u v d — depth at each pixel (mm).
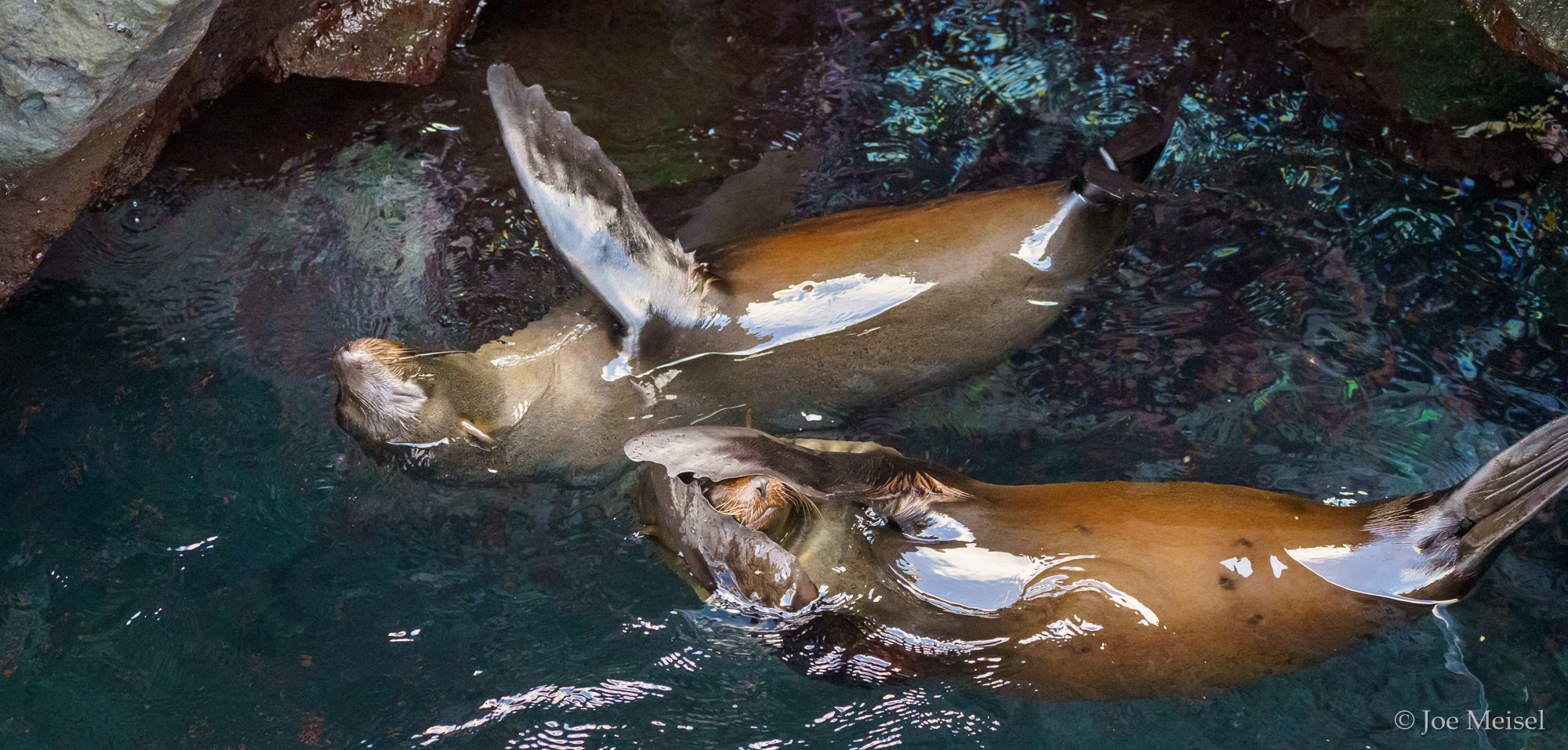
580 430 5422
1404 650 4379
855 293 5547
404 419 5297
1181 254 6199
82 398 5680
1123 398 5633
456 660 4680
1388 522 4305
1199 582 4180
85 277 6195
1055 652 4262
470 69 7281
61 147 5477
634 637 4715
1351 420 5457
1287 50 6969
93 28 5109
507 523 5242
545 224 5172
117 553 5066
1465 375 5566
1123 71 7055
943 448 5496
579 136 5324
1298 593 4184
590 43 7402
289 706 4535
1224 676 4285
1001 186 6543
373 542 5156
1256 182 6473
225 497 5297
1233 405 5566
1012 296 5648
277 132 6906
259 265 6293
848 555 4582
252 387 5746
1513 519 4176
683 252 5488
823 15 7516
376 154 6828
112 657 4711
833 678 4520
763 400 5551
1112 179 5633
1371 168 6434
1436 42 6434
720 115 7023
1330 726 4285
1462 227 6129
